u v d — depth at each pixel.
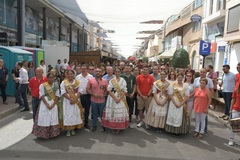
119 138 6.13
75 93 6.21
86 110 6.93
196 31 22.75
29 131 6.43
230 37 14.36
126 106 6.62
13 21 17.25
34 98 6.62
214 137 6.50
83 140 5.88
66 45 19.50
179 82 6.46
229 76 8.17
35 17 21.61
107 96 6.75
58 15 24.12
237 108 5.67
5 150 5.11
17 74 9.88
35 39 21.67
